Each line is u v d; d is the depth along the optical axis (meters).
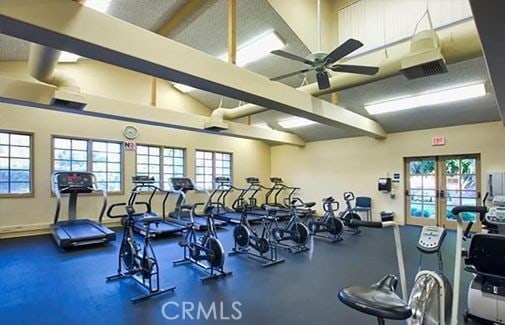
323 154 10.18
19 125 6.61
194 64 3.55
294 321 2.91
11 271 4.33
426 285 1.84
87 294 3.54
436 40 3.20
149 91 8.64
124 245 4.20
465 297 3.39
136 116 5.81
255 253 5.41
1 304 3.27
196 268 4.53
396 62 4.26
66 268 4.48
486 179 6.96
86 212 7.48
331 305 3.26
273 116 8.96
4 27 2.46
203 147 9.73
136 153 8.33
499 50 2.57
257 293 3.60
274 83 4.56
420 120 7.58
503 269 2.63
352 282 3.97
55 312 3.09
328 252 5.50
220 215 8.75
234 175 10.57
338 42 6.40
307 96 5.27
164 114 6.21
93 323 2.88
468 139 7.29
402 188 8.32
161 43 3.26
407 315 1.20
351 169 9.42
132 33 3.04
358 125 7.06
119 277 4.05
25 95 4.48
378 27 5.82
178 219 8.07
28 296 3.48
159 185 8.75
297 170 10.94
